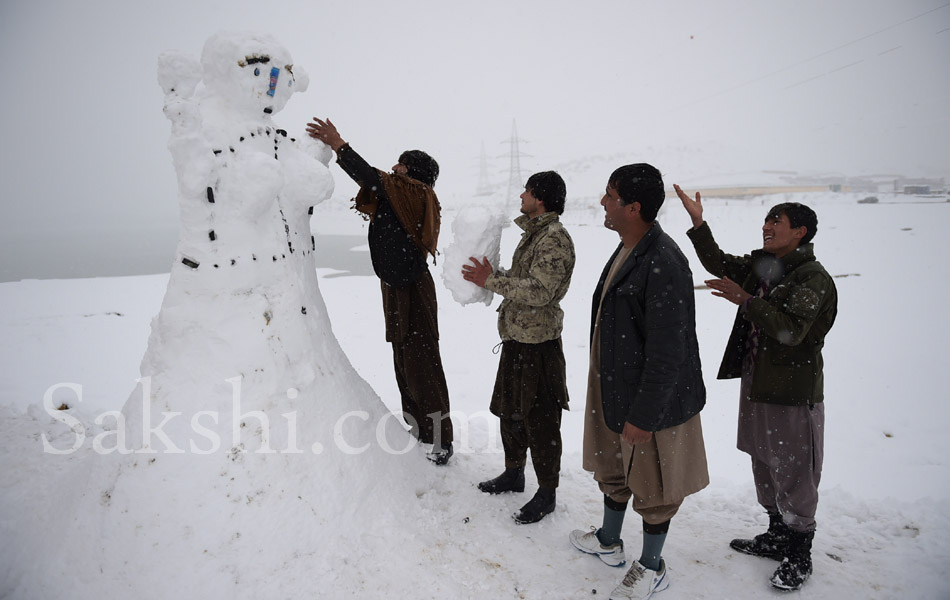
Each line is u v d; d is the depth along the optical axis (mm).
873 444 4414
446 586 2258
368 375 6336
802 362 2311
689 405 2199
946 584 2314
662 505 2234
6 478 2982
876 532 2752
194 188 2342
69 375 6598
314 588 2170
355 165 2865
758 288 2541
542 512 2777
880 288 11211
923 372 6172
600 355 2299
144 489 2240
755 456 2535
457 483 3082
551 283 2523
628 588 2227
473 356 7262
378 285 13422
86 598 2102
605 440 2469
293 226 2736
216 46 2486
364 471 2631
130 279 15211
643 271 2127
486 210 2807
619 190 2164
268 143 2621
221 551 2180
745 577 2408
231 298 2445
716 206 47406
